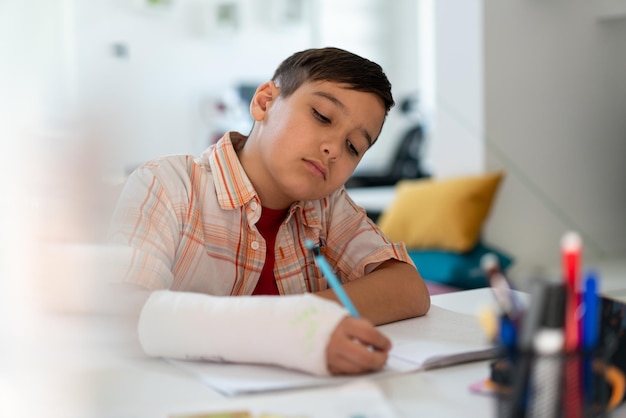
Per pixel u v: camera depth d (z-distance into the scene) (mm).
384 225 2695
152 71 3842
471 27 2434
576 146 2502
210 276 1037
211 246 1038
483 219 2445
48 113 644
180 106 3992
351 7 3742
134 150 950
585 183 2516
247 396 665
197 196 1043
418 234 2545
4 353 671
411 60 3418
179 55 3990
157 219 963
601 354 525
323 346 717
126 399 662
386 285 956
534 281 532
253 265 1062
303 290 1104
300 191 1002
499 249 2477
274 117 1023
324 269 797
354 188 3230
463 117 2504
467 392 675
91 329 735
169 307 792
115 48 3527
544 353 506
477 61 2426
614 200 2559
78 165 659
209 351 762
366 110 989
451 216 2457
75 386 667
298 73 1014
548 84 2463
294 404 635
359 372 722
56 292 696
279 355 735
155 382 712
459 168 2561
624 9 2383
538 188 2455
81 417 608
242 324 754
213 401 652
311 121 986
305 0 3996
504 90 2436
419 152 3270
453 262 2387
